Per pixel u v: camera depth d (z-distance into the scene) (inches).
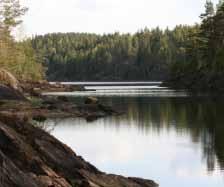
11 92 2161.7
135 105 2536.9
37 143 633.0
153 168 968.9
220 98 2920.8
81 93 3853.3
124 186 695.1
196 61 4480.8
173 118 1870.1
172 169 956.6
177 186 823.7
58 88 4463.6
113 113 2096.5
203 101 2704.2
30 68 5113.2
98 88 4960.6
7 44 3976.4
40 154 623.2
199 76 4269.2
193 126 1605.6
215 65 4097.0
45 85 4562.0
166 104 2556.6
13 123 636.7
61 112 2009.1
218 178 877.8
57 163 638.5
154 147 1213.7
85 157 1087.6
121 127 1622.8
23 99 2199.8
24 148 584.7
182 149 1175.6
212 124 1646.2
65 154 673.6
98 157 1088.8
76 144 1274.6
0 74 2588.6
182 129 1536.7
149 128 1583.4
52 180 567.5
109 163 1022.4
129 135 1433.3
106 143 1286.9
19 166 557.0
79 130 1555.1
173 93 3636.8
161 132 1480.1
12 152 568.1
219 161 1021.8
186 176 896.3
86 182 615.2
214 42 4478.3
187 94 3464.6
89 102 2362.2
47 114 1941.4
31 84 4517.7
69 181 602.5
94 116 1995.6
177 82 4643.2
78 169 657.6
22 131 636.7
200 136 1380.4
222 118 1820.9
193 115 1962.4
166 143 1270.9
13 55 4296.3
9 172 482.3
